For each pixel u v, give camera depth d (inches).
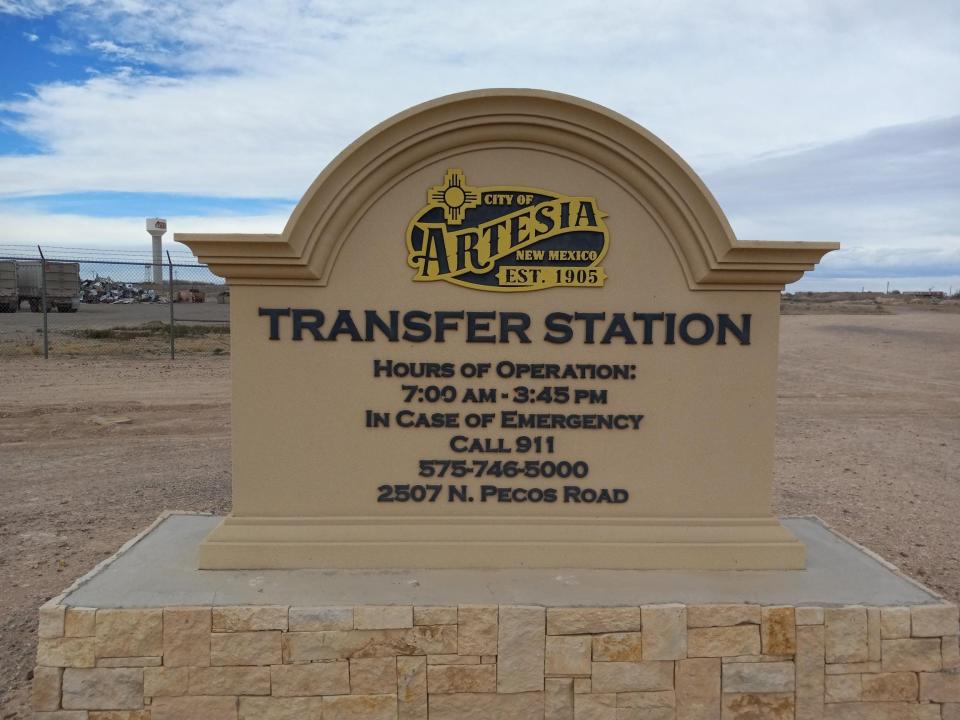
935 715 181.5
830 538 229.1
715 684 179.0
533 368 198.5
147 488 362.0
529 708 177.8
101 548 283.0
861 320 1485.0
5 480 372.5
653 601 180.5
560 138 191.0
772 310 199.3
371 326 196.4
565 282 196.5
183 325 1058.7
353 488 199.9
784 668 179.3
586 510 202.2
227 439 465.7
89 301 1560.0
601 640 177.0
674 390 200.4
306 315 195.9
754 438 202.1
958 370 809.5
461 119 187.8
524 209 194.9
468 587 186.7
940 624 180.4
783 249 189.3
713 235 191.2
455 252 195.5
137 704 174.9
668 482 202.2
